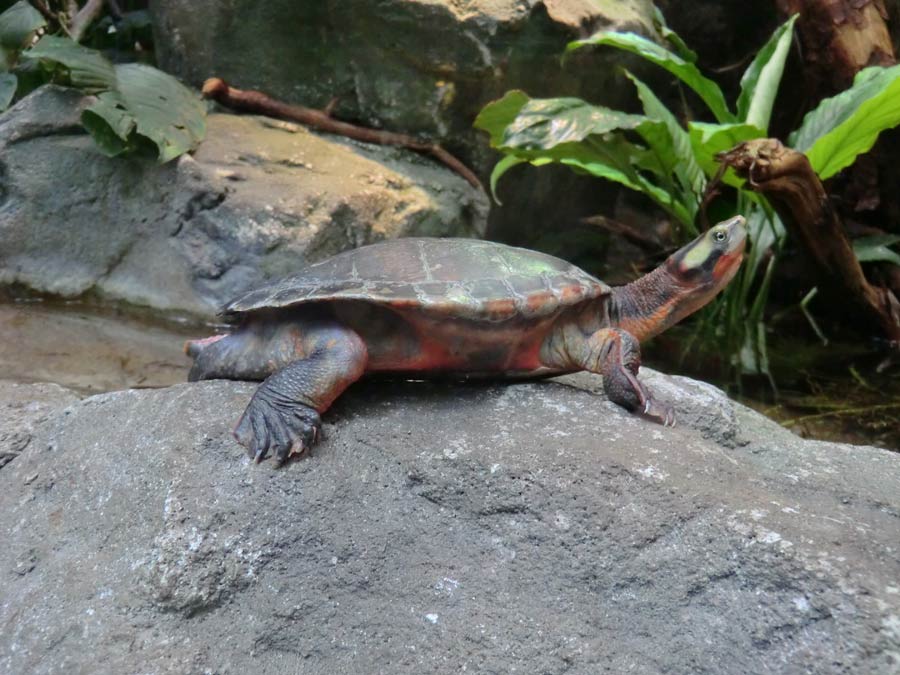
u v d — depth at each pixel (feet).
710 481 2.08
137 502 2.09
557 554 2.01
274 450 2.10
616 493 2.04
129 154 3.66
